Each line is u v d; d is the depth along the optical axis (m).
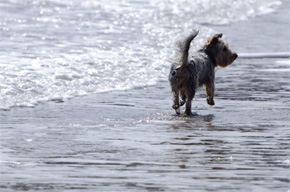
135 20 30.88
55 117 12.80
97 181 7.77
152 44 24.61
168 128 11.82
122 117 12.99
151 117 13.09
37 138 10.61
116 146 10.02
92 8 33.47
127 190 7.37
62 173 8.17
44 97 15.12
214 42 14.74
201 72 14.06
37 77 16.84
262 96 15.80
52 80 16.78
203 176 8.06
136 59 21.11
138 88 17.20
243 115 13.31
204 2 39.75
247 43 26.86
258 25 33.34
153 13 33.69
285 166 8.67
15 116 12.78
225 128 11.84
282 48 25.61
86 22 29.22
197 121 12.67
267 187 7.53
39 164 8.69
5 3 33.03
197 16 35.00
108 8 33.81
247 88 17.02
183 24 31.33
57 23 28.53
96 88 16.73
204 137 10.89
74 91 16.09
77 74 17.81
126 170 8.37
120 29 27.91
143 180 7.84
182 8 36.53
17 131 11.23
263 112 13.66
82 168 8.47
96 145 10.09
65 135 10.94
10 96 14.77
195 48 24.09
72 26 27.94
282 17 37.03
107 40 24.73
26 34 25.14
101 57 20.83
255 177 8.02
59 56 20.48
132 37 25.97
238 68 20.88
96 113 13.39
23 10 31.45
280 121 12.59
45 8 32.44
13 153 9.39
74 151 9.59
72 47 22.62
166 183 7.69
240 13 38.09
